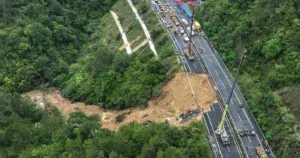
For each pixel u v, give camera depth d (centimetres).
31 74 15875
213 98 12319
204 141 10050
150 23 17362
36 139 10700
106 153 9169
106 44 18462
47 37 17225
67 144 9988
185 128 10450
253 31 13825
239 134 10975
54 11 18988
